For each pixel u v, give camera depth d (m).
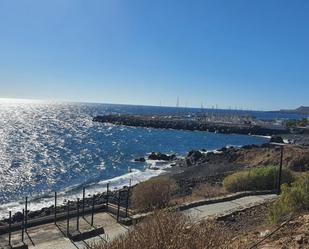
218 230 5.80
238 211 14.42
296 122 139.25
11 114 189.50
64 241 14.74
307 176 16.39
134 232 5.49
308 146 61.09
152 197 19.95
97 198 29.69
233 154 54.44
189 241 5.30
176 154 66.06
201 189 29.66
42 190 37.50
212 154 58.88
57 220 18.23
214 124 127.06
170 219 5.52
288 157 46.00
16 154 61.69
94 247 5.95
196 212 16.56
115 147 72.81
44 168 49.66
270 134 113.44
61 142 80.06
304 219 9.29
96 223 17.14
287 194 11.85
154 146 76.38
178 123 127.38
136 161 57.06
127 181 42.00
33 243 14.80
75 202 29.19
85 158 58.84
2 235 16.12
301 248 7.33
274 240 8.12
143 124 130.62
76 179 43.38
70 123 137.38
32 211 27.14
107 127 123.62
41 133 98.94
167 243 5.20
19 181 41.62
